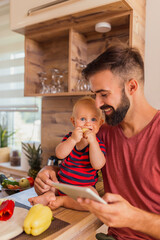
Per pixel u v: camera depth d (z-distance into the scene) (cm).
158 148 78
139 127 84
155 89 131
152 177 78
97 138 96
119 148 88
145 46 133
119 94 76
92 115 98
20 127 221
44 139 172
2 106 209
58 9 122
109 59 74
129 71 76
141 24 126
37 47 167
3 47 207
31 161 162
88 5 112
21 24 140
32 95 150
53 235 71
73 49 137
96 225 90
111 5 109
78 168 95
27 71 157
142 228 66
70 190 58
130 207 65
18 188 133
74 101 156
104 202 59
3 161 212
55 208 90
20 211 84
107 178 92
